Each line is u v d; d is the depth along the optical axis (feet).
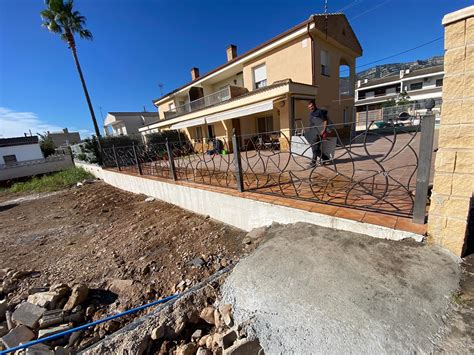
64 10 42.98
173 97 66.69
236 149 13.15
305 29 32.12
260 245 9.49
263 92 31.86
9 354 7.32
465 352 3.99
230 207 13.62
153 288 9.75
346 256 6.84
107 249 13.97
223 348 5.89
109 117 96.32
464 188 5.73
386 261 6.27
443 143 5.84
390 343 4.37
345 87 50.14
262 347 5.68
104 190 32.27
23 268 12.75
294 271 6.80
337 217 8.63
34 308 8.68
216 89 56.08
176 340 6.94
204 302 7.80
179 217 16.89
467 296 4.94
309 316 5.39
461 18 4.98
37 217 23.45
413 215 7.50
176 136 57.62
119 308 8.87
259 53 38.42
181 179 20.40
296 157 23.66
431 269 5.70
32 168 56.80
